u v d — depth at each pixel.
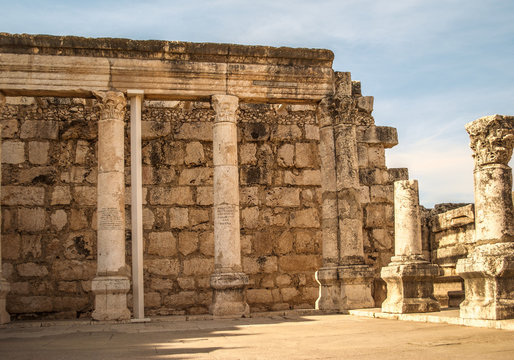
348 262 17.09
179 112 20.27
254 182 20.41
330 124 17.88
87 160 19.42
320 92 17.97
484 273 10.78
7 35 15.98
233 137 17.03
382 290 17.83
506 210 11.19
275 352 8.69
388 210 21.28
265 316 16.19
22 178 18.94
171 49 16.80
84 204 19.19
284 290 20.03
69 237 18.94
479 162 11.53
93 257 19.00
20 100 19.30
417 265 13.76
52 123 19.38
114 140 16.22
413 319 12.81
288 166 20.75
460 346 8.65
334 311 16.83
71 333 12.66
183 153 20.03
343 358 7.93
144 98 17.23
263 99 17.70
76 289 18.75
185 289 19.36
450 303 15.76
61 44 16.19
